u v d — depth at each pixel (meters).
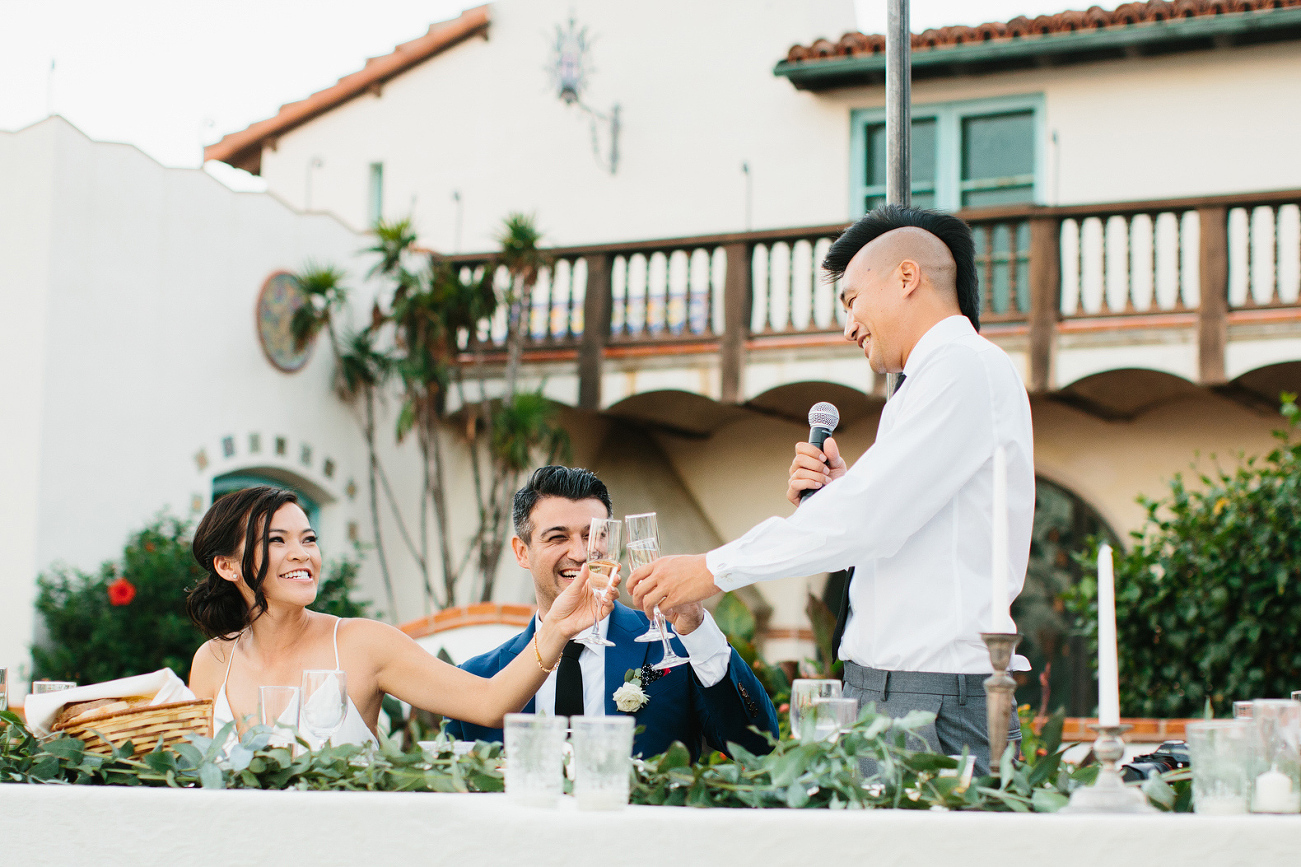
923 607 2.19
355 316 10.20
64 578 7.58
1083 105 10.62
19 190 7.84
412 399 9.72
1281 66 10.08
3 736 2.18
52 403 7.65
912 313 2.37
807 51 11.12
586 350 10.33
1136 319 8.98
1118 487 10.14
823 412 2.62
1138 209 9.03
